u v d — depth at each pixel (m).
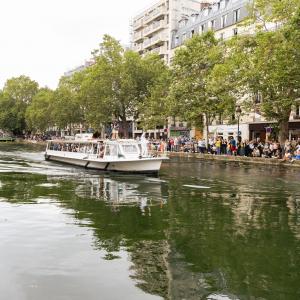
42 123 89.75
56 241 11.40
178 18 80.25
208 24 68.31
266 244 11.22
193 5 82.19
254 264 9.72
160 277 8.93
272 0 33.94
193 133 67.00
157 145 50.78
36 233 12.17
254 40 34.72
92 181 24.52
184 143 50.59
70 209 15.80
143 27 91.50
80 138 39.53
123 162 28.94
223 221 13.86
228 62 37.66
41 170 31.36
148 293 8.17
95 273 9.12
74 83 76.94
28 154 51.47
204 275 9.07
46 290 8.28
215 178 25.12
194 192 20.06
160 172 28.89
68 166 35.06
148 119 54.72
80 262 9.77
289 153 32.97
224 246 11.07
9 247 10.81
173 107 47.12
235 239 11.70
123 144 30.20
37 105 92.62
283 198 18.17
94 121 60.97
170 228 12.92
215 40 48.44
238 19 61.53
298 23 29.64
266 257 10.20
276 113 35.38
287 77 31.59
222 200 17.81
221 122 59.72
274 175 26.14
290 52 30.98
